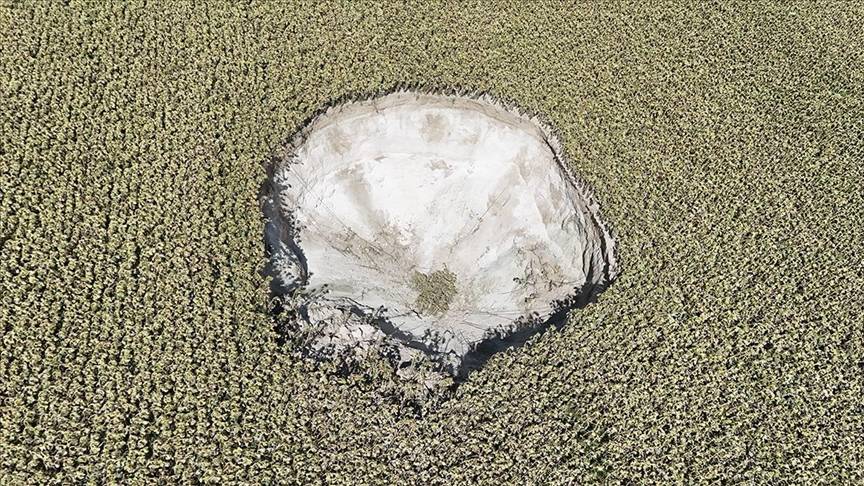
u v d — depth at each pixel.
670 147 31.95
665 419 24.59
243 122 30.84
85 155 28.89
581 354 26.11
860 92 34.62
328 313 27.86
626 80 34.31
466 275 30.92
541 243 30.77
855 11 38.00
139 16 33.97
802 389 25.28
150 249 26.48
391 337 28.09
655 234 29.44
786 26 37.25
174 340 24.77
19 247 25.97
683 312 27.08
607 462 23.73
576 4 36.97
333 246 31.00
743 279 27.92
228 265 26.92
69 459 22.03
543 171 31.69
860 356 26.16
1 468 21.58
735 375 25.59
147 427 22.98
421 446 23.73
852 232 29.41
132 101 30.97
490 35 35.25
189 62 32.56
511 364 25.97
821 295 27.59
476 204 31.61
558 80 34.00
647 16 36.84
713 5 37.75
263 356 24.83
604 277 30.50
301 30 34.34
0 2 33.41
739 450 24.06
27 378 23.31
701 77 34.66
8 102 30.11
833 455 24.00
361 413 24.20
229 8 34.56
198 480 22.44
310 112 31.69
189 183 28.61
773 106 33.75
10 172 27.88
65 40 32.59
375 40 34.34
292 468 22.95
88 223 26.95
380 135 32.19
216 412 23.42
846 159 31.86
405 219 31.59
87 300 25.20
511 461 23.59
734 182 30.91
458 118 32.44
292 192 30.97
